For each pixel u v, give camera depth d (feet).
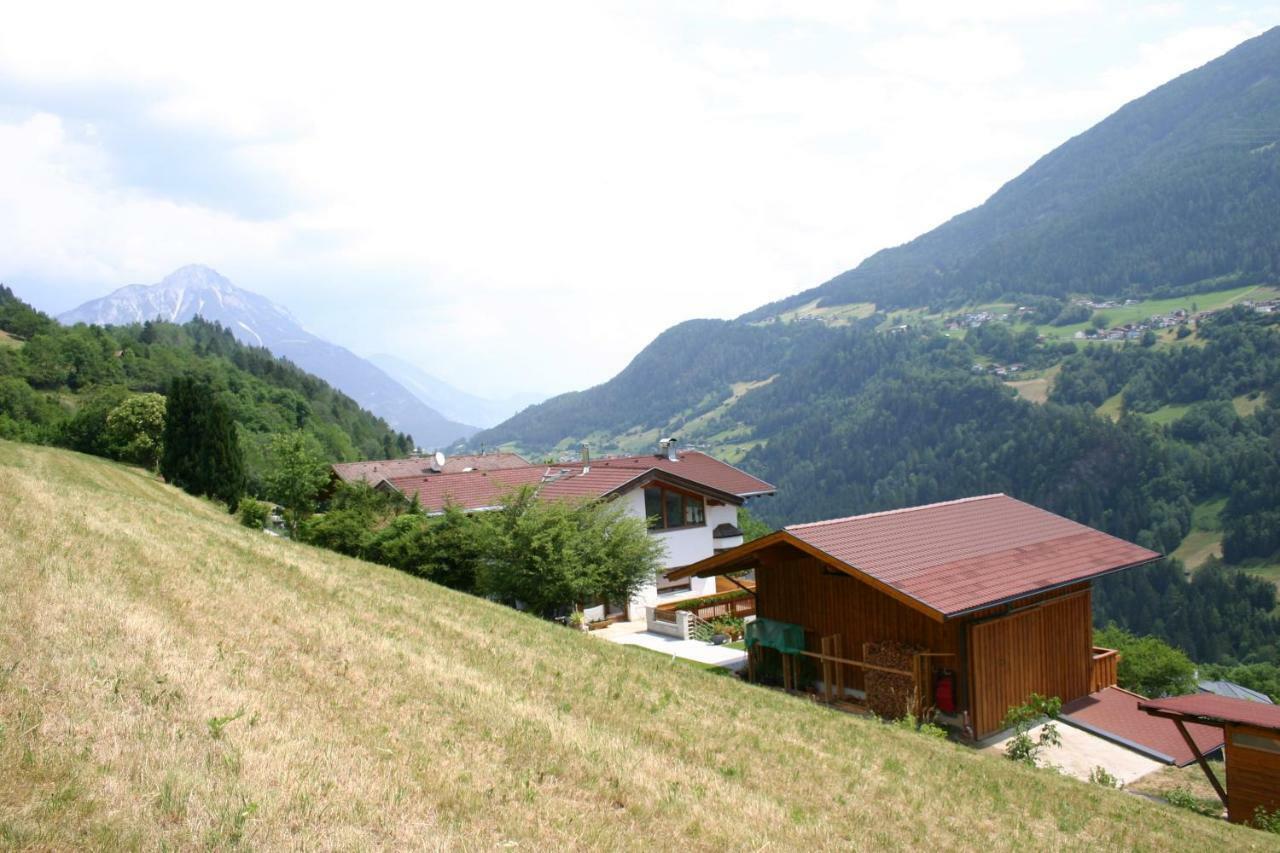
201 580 43.04
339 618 43.24
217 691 27.84
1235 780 51.52
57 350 360.69
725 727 40.91
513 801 25.35
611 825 25.25
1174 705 55.93
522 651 46.78
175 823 19.33
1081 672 73.56
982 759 48.85
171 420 142.31
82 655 27.58
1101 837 37.14
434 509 115.34
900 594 58.80
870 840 29.76
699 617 97.04
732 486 132.57
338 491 121.49
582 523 87.61
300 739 25.77
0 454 115.44
